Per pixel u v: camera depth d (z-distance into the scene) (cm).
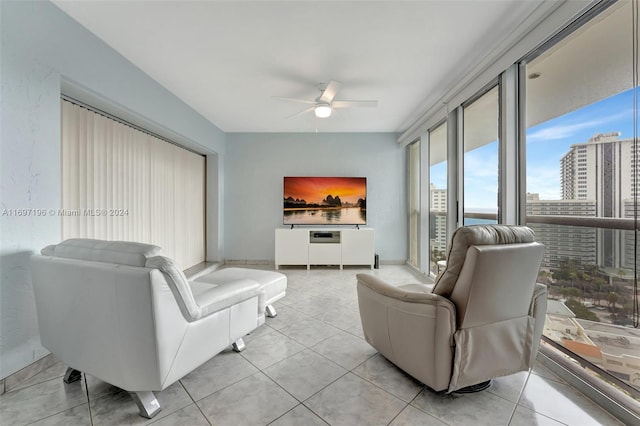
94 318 137
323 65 270
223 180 508
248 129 494
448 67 273
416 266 479
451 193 328
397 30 218
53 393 152
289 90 326
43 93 181
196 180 462
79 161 241
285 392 153
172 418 133
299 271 459
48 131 184
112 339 133
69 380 161
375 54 251
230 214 513
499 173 236
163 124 315
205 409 140
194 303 144
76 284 140
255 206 513
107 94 235
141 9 194
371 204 512
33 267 157
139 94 275
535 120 204
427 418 134
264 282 251
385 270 466
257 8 194
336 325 245
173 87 318
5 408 140
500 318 144
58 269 145
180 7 193
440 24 211
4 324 157
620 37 142
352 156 512
